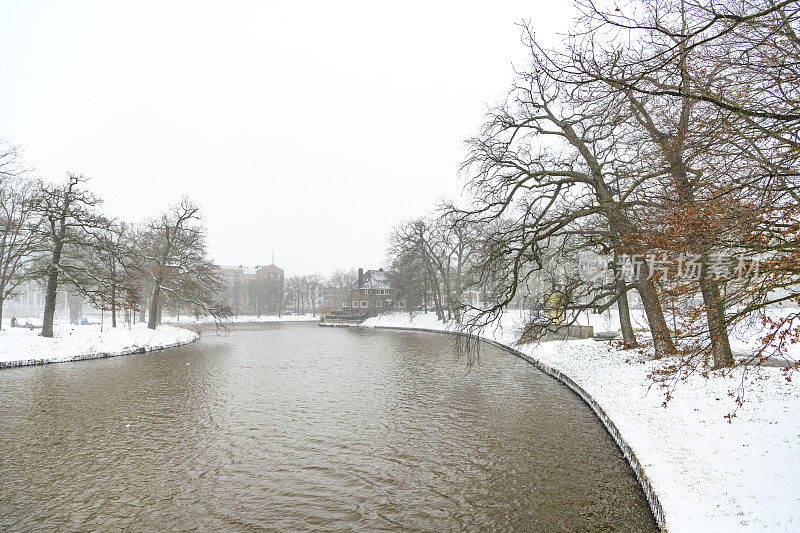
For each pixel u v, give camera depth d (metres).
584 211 16.50
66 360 29.94
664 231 8.41
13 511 9.80
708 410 12.07
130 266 35.97
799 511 6.93
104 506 10.02
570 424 14.66
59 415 16.91
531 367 26.20
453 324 51.56
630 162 13.45
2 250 34.47
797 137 6.73
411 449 13.18
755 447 9.53
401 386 21.83
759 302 7.21
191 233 47.50
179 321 77.19
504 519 9.18
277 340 47.25
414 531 8.89
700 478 8.79
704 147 7.32
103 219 33.16
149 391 20.98
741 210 6.94
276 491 10.69
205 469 11.98
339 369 27.20
